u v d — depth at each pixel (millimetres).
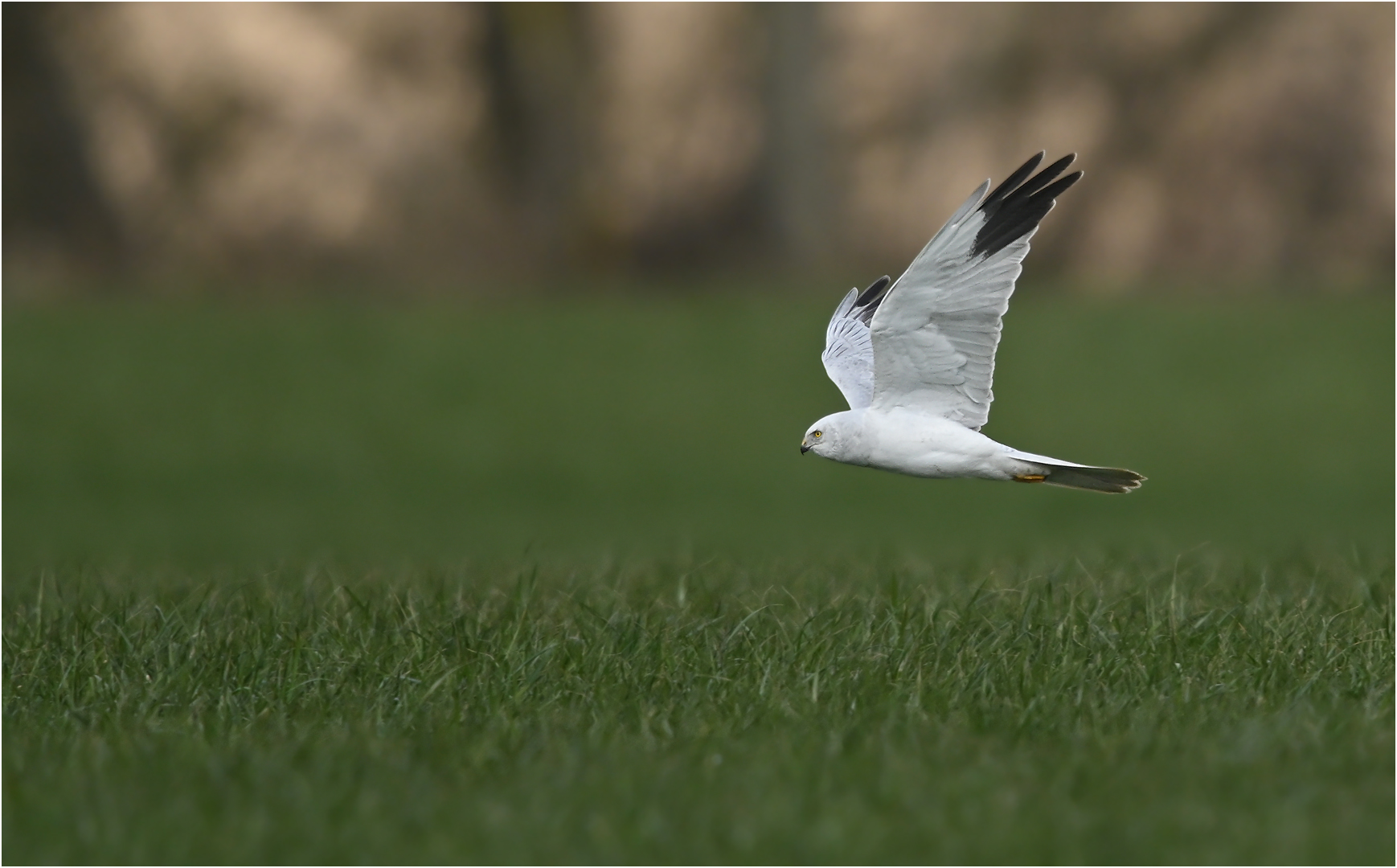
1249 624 8047
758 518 20125
